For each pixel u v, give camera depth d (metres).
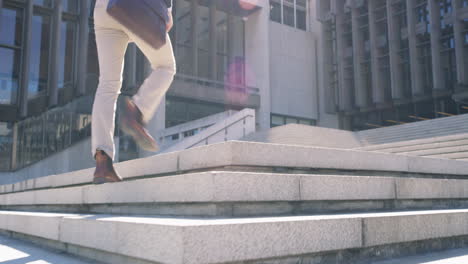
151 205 2.80
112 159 2.66
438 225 2.75
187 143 14.96
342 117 29.75
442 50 23.69
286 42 29.47
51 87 18.92
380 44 26.89
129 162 3.74
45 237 3.03
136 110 2.61
